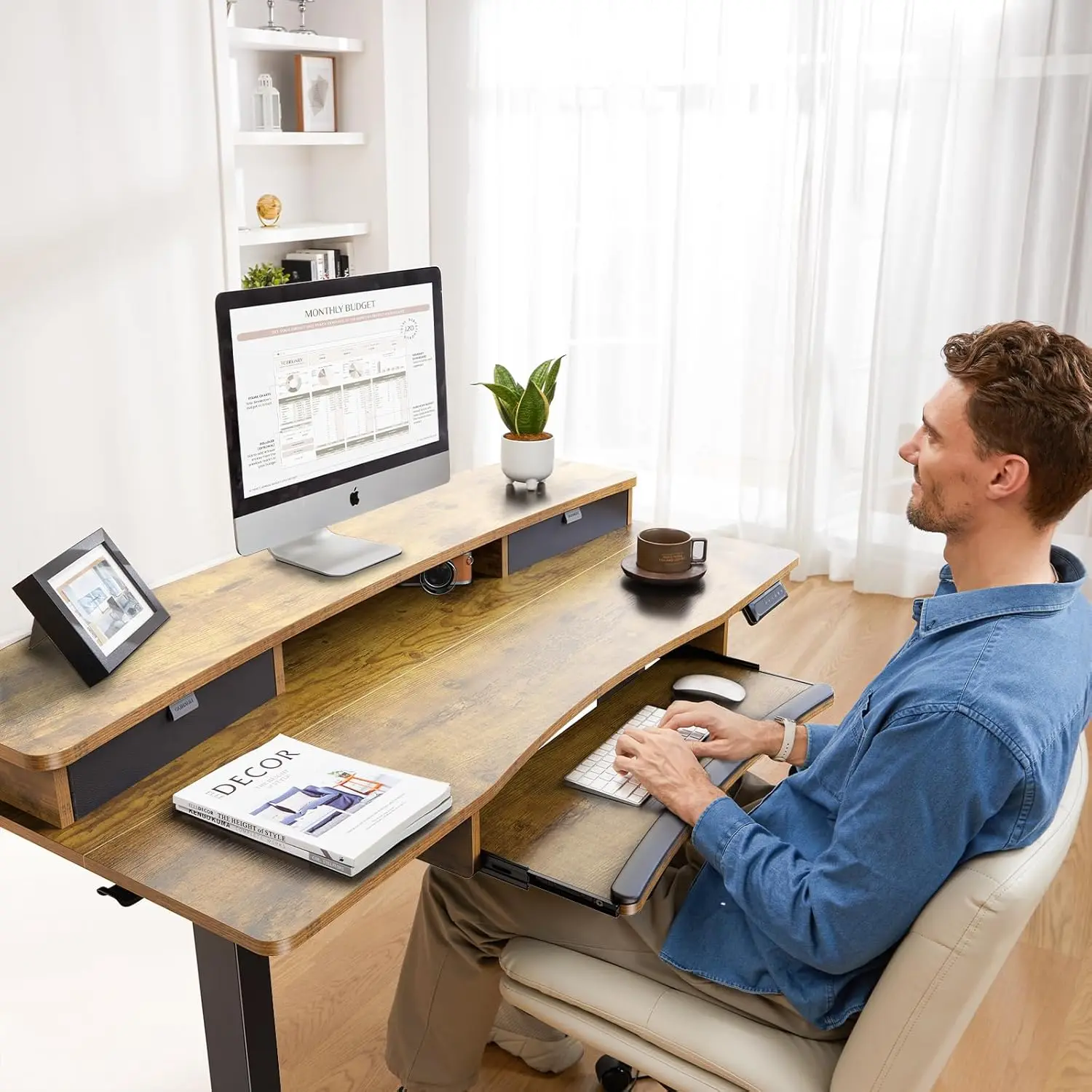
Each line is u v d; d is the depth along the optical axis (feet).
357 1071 6.49
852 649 11.97
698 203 13.92
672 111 13.91
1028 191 11.96
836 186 12.92
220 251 12.29
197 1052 6.65
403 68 14.89
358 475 6.49
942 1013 3.99
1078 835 8.95
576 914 5.20
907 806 3.97
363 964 7.40
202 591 5.99
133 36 10.99
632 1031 4.83
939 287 12.66
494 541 7.21
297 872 4.29
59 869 8.45
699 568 7.29
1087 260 11.89
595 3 13.94
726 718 5.75
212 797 4.64
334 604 5.84
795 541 14.01
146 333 11.66
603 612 6.75
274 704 5.61
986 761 3.84
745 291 13.89
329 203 15.60
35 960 7.43
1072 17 11.37
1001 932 3.87
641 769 5.12
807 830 4.89
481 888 5.41
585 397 15.28
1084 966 7.43
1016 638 4.09
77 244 10.84
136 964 7.42
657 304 14.60
